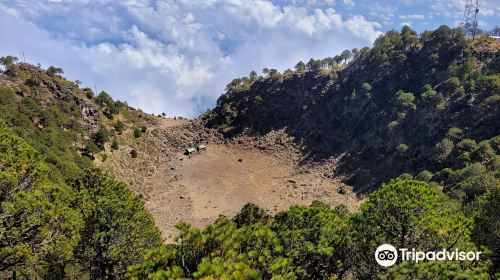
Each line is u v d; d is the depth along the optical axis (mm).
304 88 155625
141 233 33281
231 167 122188
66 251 24734
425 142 108312
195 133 145375
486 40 132625
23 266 24859
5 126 27781
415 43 145625
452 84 115188
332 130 137000
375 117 130000
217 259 15047
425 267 17125
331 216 25359
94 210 31438
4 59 116562
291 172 122938
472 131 100625
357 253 23203
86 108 113000
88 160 89438
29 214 23469
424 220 21688
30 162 25766
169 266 16453
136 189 102125
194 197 101062
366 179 111500
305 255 21281
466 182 67688
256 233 17969
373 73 144750
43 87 108250
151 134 133250
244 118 149750
